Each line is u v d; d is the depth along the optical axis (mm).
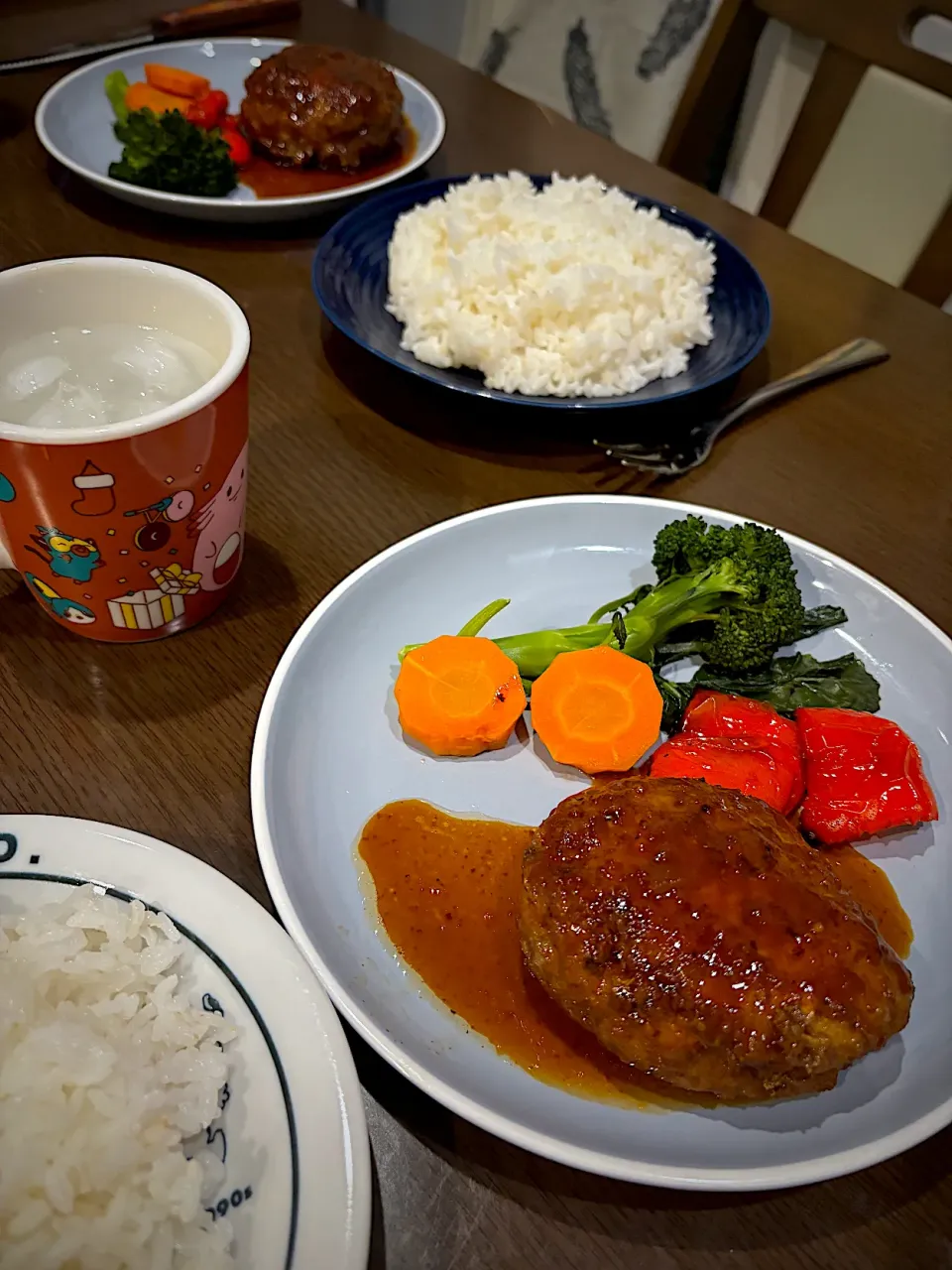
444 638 1002
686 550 1100
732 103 2314
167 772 926
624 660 997
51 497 819
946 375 1558
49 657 1011
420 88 1991
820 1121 722
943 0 1967
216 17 2162
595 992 724
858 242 2271
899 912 880
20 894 714
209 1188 601
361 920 843
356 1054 755
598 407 1276
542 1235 682
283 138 1800
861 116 2139
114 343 920
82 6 2223
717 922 725
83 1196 604
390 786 953
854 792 923
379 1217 680
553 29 3205
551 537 1183
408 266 1453
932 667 1069
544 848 801
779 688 1055
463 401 1397
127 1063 643
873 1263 680
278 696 929
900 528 1292
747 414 1444
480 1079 734
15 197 1681
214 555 978
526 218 1494
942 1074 744
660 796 813
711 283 1549
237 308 898
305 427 1333
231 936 699
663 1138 706
